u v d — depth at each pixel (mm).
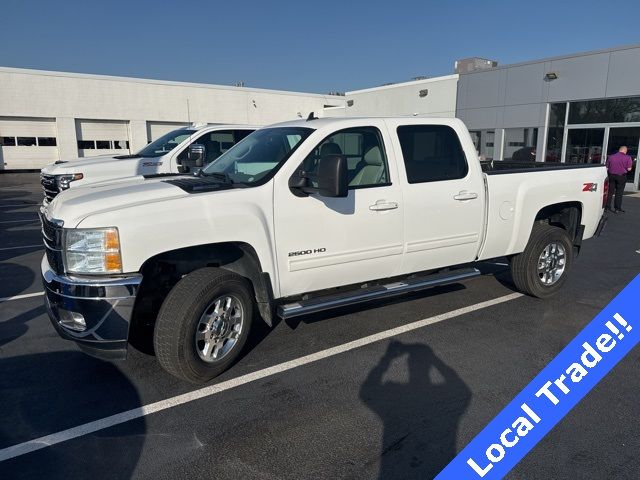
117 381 3902
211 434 3182
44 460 2947
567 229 6031
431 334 4758
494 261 7570
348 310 5418
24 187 20812
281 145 4383
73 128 29844
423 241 4773
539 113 19172
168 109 32469
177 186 3961
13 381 3912
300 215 4090
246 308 3967
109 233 3387
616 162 12844
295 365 4125
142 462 2918
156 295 4008
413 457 2922
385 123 4633
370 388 3742
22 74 28109
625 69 16516
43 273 3793
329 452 2980
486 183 5121
